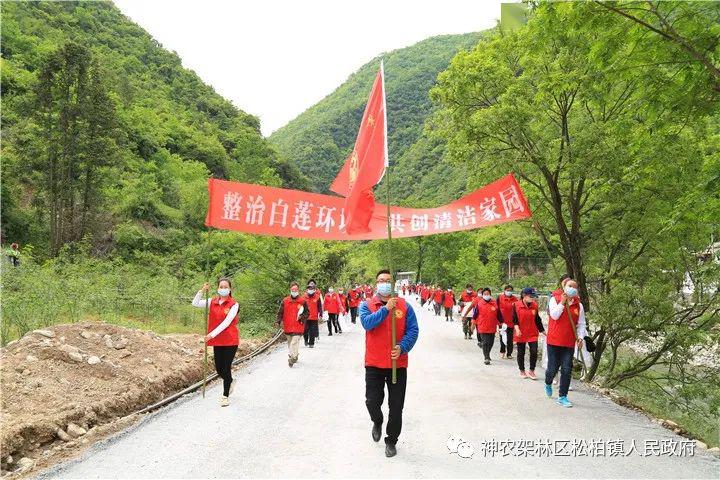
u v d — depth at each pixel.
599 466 5.16
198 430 6.37
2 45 62.41
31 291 12.44
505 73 13.12
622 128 9.12
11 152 35.91
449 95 14.02
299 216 7.80
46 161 33.62
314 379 9.86
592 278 14.34
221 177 78.69
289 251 21.02
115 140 38.19
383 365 5.51
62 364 7.98
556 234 15.95
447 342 16.53
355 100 163.88
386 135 6.14
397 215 8.22
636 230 12.62
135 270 25.52
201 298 8.12
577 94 12.85
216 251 25.97
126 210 42.16
